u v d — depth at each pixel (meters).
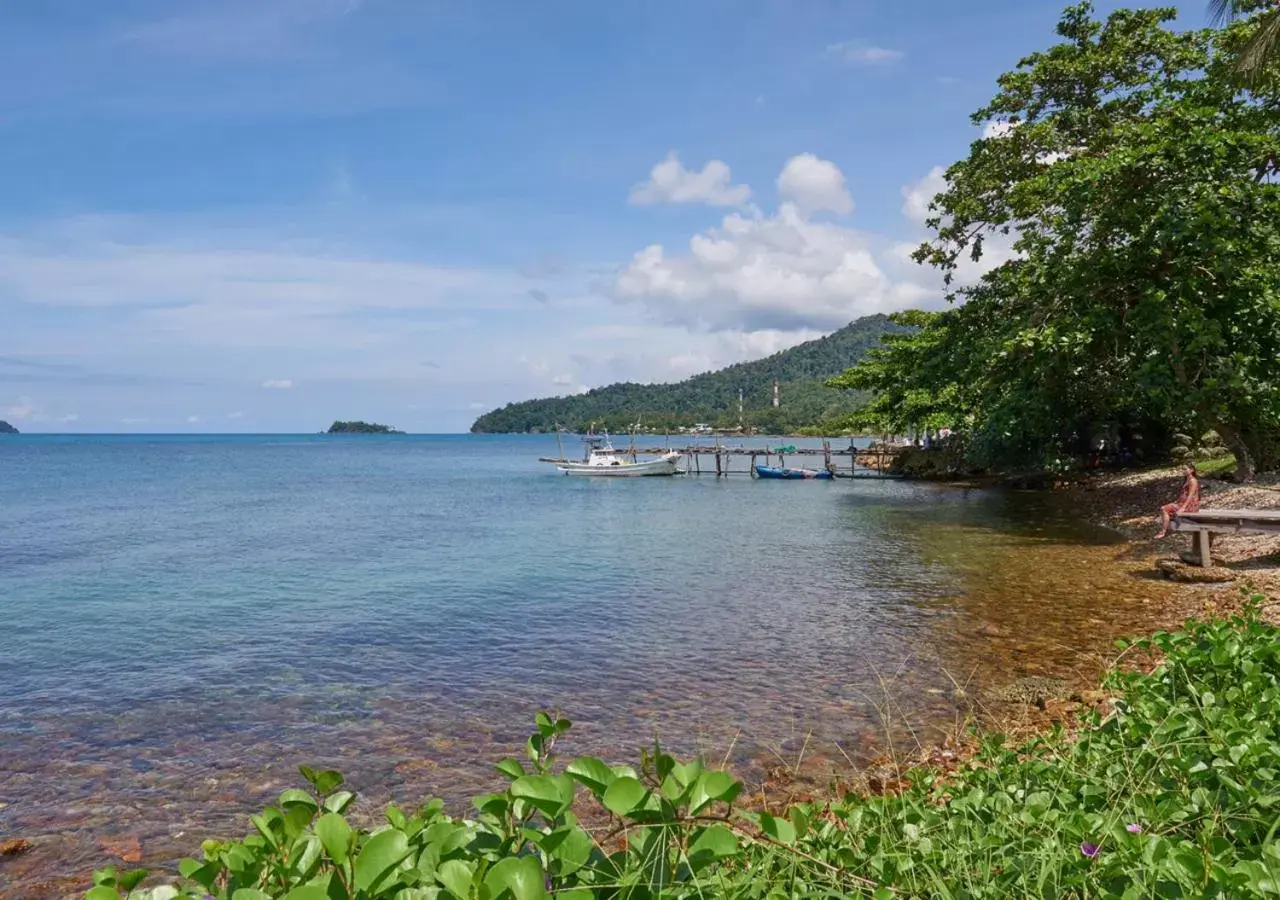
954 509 29.78
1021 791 4.19
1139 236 19.08
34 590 16.48
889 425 52.00
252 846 2.56
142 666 10.84
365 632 12.55
